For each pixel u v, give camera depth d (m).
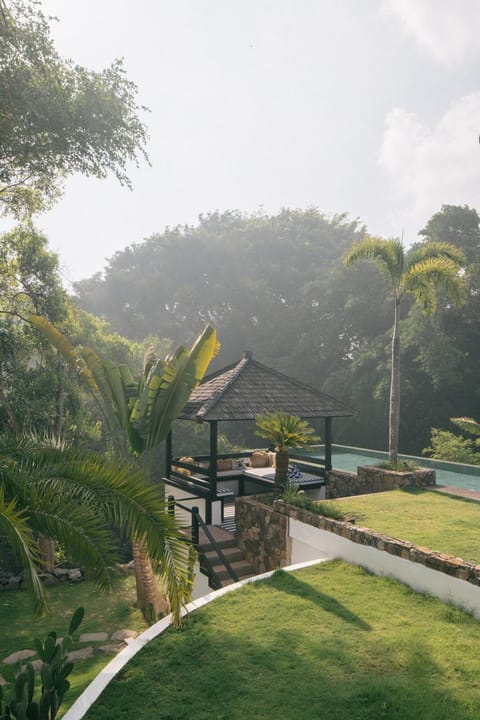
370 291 37.47
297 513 10.08
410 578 7.81
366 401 34.00
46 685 5.24
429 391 32.59
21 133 16.31
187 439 31.41
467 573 6.98
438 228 32.59
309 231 53.62
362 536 8.64
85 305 53.91
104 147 17.53
